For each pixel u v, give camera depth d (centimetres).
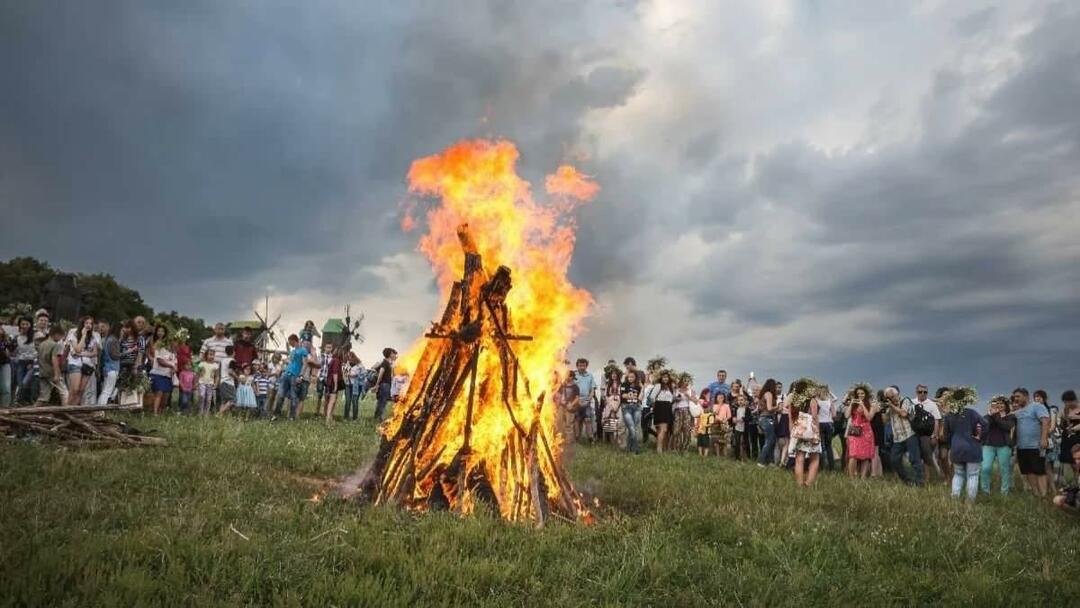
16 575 486
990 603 663
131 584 496
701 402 2094
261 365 2030
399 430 874
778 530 834
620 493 1070
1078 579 756
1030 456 1448
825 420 1781
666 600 597
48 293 3684
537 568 629
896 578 706
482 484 830
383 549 629
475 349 874
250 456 1138
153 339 1767
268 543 616
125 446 1174
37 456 930
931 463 1633
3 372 1491
